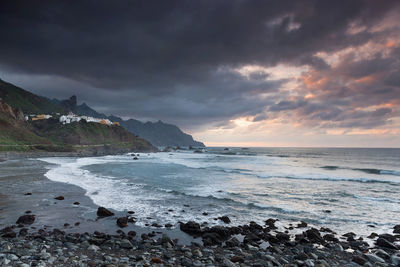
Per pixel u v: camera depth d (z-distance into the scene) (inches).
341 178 1279.5
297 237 441.1
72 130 5698.8
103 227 469.7
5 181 987.9
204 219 547.8
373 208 665.6
